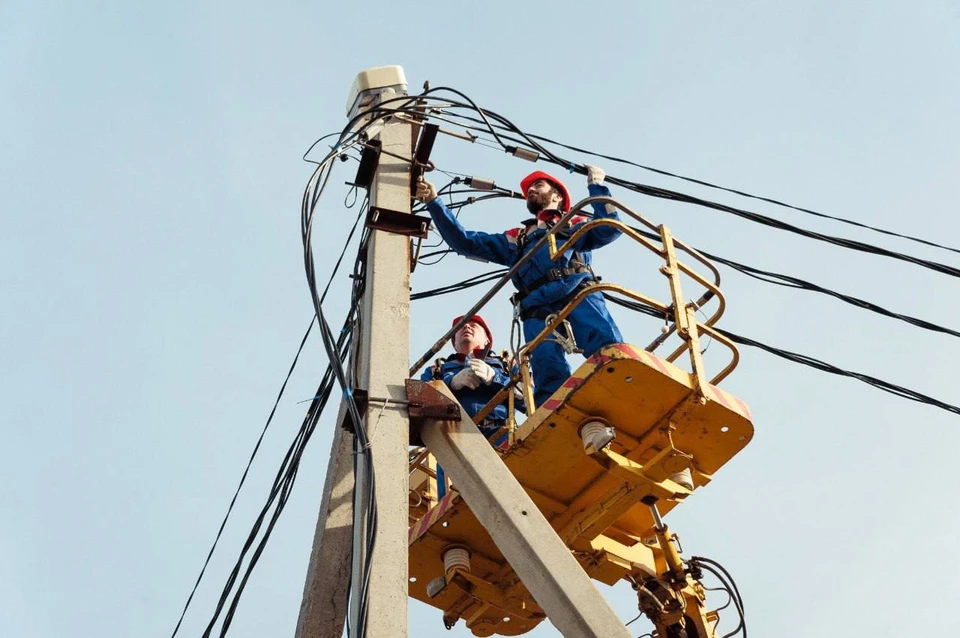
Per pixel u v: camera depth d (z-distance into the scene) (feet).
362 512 23.24
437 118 34.53
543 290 34.19
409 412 25.12
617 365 28.99
